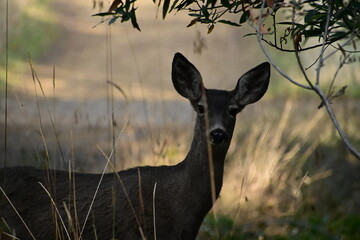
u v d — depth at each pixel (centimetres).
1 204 823
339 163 1453
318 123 1688
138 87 2439
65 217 823
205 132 807
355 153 578
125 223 809
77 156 1391
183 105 2131
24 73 2467
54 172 831
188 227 816
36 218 825
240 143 1507
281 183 1316
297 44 684
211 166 759
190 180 810
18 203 827
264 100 2081
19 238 821
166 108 1998
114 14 740
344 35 709
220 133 791
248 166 1330
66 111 1973
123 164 1287
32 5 3288
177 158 1388
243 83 837
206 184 810
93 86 2409
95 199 823
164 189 818
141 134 1691
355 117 1734
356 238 1136
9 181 835
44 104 2044
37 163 1277
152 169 839
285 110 1733
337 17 700
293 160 1425
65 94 2238
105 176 845
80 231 816
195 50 960
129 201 791
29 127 1675
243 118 1741
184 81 844
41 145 1499
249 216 1223
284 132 1582
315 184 1366
